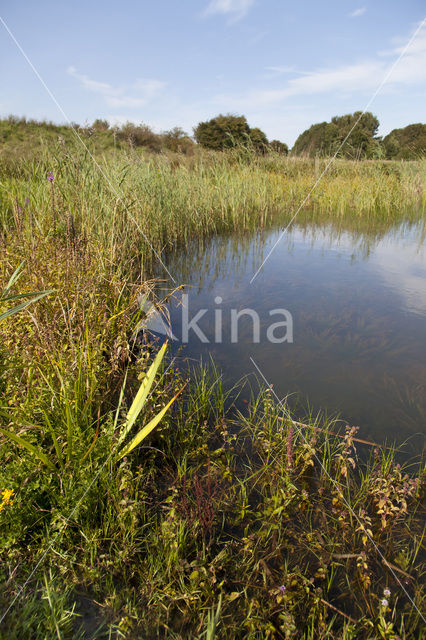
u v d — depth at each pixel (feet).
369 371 11.21
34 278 9.79
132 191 20.66
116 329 10.85
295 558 6.21
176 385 9.92
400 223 33.71
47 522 6.15
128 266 16.24
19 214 11.60
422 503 7.14
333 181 44.29
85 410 7.39
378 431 8.89
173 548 5.87
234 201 32.19
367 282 18.70
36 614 4.98
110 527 6.22
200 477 7.68
